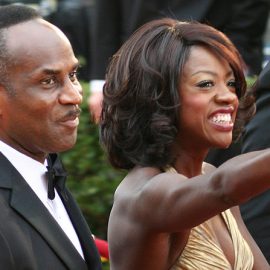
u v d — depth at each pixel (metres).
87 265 6.34
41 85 5.91
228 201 5.32
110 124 6.31
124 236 5.94
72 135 6.03
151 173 6.09
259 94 8.12
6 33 5.92
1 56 5.91
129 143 6.20
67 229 6.29
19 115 5.94
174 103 6.06
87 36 16.80
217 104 6.09
